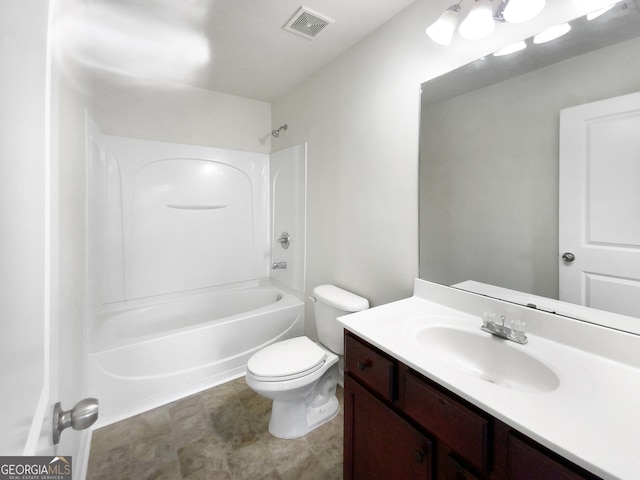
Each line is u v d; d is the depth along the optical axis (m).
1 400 0.31
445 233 1.38
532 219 1.10
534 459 0.63
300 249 2.47
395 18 1.56
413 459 0.92
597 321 0.96
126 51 1.91
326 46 1.85
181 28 1.67
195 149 2.53
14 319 0.37
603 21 0.92
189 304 2.53
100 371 1.69
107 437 1.60
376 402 1.06
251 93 2.63
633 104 0.87
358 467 1.16
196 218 2.58
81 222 1.56
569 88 0.99
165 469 1.41
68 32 1.41
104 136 2.15
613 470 0.52
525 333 1.08
